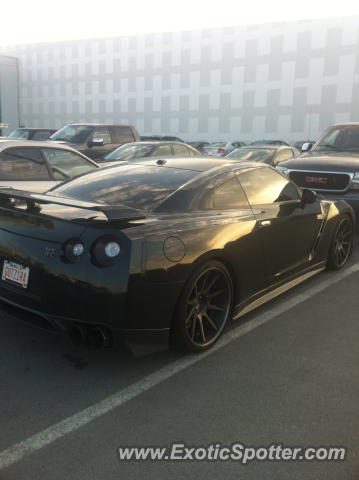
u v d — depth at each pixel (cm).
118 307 263
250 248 343
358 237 686
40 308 277
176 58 4338
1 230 301
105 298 261
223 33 4069
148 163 391
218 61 4128
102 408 257
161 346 290
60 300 269
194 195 329
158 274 273
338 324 377
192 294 304
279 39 3831
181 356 319
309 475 208
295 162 683
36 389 274
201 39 4184
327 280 485
